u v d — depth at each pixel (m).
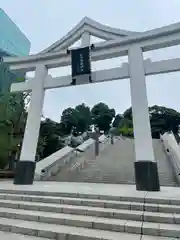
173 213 4.75
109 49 9.52
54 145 21.52
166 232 3.97
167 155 14.12
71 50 9.94
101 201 5.48
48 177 12.11
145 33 8.84
